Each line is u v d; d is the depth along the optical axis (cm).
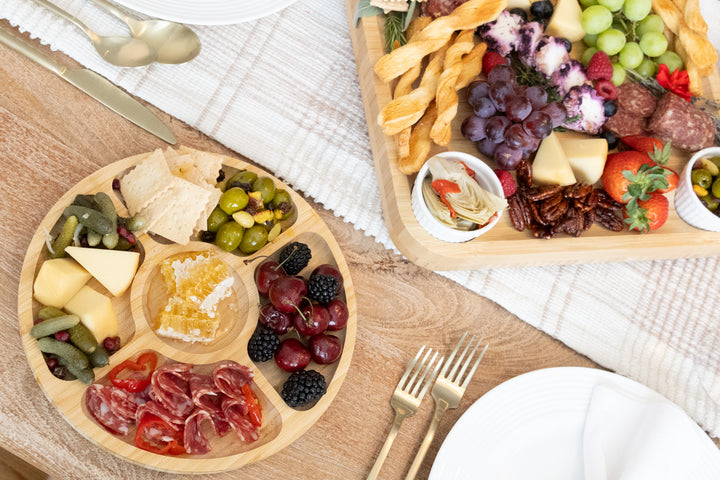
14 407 114
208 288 125
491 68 135
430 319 138
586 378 129
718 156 145
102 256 117
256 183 129
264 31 152
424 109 128
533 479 122
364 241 141
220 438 118
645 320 147
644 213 134
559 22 147
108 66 139
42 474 138
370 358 132
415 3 139
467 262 133
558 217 135
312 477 122
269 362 126
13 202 126
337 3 160
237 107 144
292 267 125
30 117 132
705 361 146
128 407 114
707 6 175
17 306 120
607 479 122
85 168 132
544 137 125
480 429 121
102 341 117
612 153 144
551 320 143
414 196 127
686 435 123
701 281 154
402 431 128
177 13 132
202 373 122
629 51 147
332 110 149
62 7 142
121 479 116
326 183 142
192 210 124
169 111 140
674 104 144
